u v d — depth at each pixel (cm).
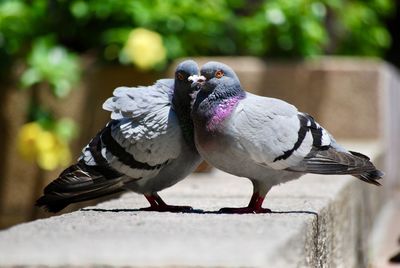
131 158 772
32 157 1340
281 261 537
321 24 1769
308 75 1600
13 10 1440
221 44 1639
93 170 782
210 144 742
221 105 740
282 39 1641
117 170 778
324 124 1608
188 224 641
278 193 938
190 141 783
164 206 812
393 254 1242
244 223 645
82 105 1440
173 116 772
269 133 737
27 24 1469
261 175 758
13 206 1416
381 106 1598
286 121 750
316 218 730
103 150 781
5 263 500
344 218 973
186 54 1545
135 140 766
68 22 1494
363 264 1156
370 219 1304
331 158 763
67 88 1397
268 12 1634
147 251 518
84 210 791
